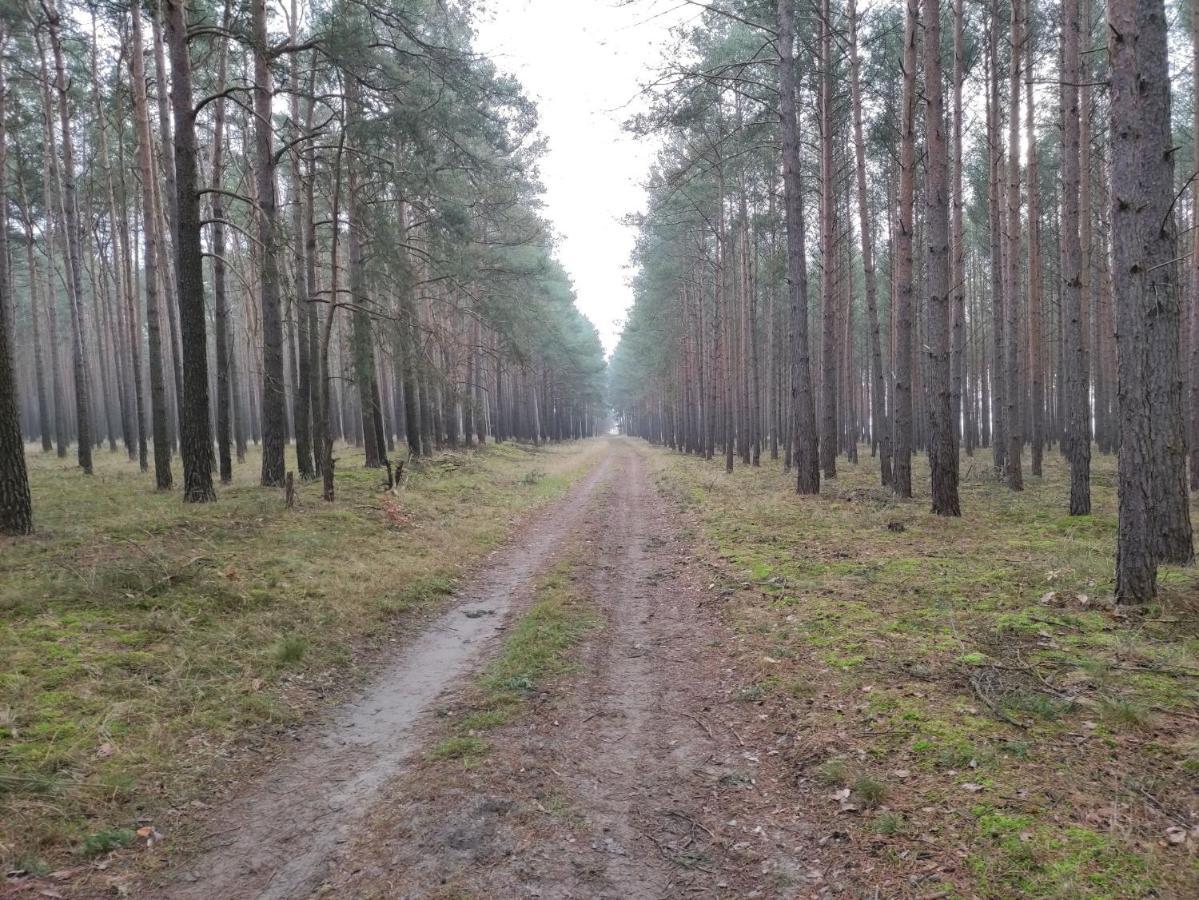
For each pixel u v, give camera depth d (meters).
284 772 4.79
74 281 20.19
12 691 5.15
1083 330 12.30
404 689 6.35
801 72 17.34
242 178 23.80
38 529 9.82
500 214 24.38
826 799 4.04
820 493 16.70
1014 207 16.44
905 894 3.17
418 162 18.33
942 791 3.88
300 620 7.62
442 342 20.34
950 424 12.65
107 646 6.16
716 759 4.73
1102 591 6.98
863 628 6.67
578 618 8.13
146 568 7.90
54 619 6.58
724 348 33.19
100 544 9.12
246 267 27.22
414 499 15.98
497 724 5.38
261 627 7.15
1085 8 15.32
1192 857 3.11
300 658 6.70
